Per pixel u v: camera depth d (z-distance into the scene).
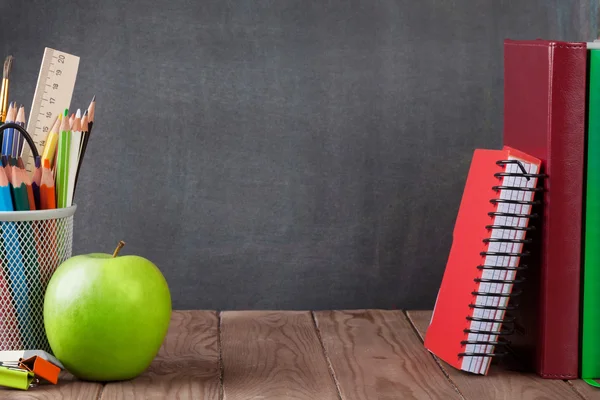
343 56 1.41
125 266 0.99
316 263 1.45
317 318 1.37
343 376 1.06
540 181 1.03
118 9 1.38
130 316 0.98
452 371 1.08
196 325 1.32
